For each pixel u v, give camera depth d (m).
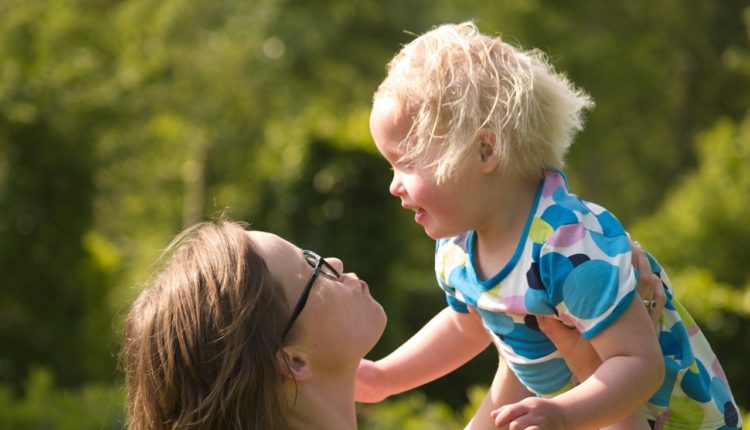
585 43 21.53
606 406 2.16
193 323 2.19
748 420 4.07
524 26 21.69
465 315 2.74
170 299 2.24
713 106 23.45
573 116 2.56
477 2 21.70
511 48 2.52
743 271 12.23
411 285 12.26
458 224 2.44
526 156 2.42
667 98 23.36
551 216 2.35
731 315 9.63
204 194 16.55
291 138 10.93
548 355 2.45
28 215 10.90
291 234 10.52
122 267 14.59
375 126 2.52
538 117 2.43
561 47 21.41
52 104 11.01
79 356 11.36
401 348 2.87
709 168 12.87
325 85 18.55
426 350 2.83
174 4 15.07
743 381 9.55
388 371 2.84
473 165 2.39
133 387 2.32
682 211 12.70
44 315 11.11
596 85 21.61
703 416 2.46
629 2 22.69
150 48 14.88
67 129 11.21
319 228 10.39
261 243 2.33
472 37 2.52
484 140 2.38
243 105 16.19
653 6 22.81
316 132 10.53
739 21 23.03
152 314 2.26
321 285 2.30
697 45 23.31
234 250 2.27
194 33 15.55
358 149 10.39
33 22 11.52
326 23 17.95
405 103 2.45
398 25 19.72
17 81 10.88
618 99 22.02
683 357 2.45
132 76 13.83
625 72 21.83
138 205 17.23
